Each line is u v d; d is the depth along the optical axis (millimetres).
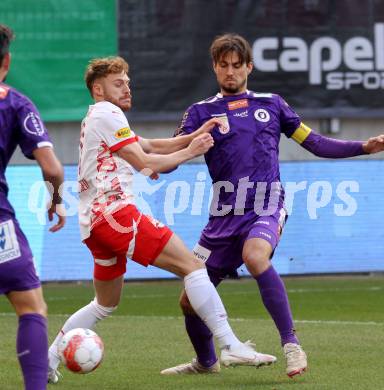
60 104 52719
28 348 17484
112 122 21656
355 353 26516
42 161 17547
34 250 48156
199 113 24203
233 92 24188
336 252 50719
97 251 22156
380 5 54312
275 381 22438
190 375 23688
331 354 26344
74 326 22719
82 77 52750
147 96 53375
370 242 51000
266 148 23703
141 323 33938
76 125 53875
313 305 40125
